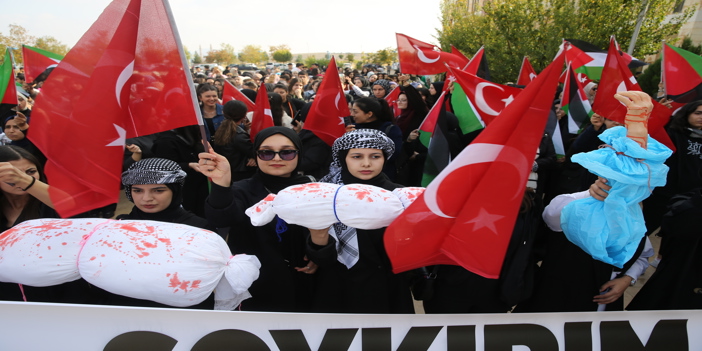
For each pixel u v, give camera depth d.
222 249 1.63
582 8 10.27
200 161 1.82
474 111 4.42
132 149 4.00
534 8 10.90
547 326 1.78
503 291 1.92
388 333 1.72
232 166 4.03
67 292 1.77
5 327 1.49
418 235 1.64
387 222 1.67
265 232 2.02
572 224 1.87
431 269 2.16
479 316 1.75
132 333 1.53
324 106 3.78
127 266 1.45
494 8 11.31
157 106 1.72
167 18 1.66
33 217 2.17
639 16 8.73
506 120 1.46
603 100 3.31
